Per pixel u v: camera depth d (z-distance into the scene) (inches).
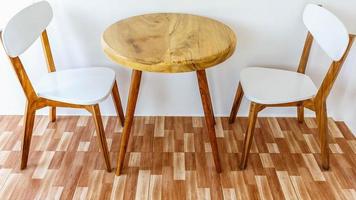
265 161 84.4
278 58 90.0
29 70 91.5
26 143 78.8
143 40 71.4
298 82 81.2
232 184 78.3
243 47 88.5
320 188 77.9
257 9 83.6
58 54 89.5
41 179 78.7
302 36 86.9
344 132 94.1
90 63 91.0
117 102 89.4
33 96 75.0
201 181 78.8
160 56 65.1
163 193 75.9
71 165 82.4
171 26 77.5
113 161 83.9
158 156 85.2
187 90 94.1
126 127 75.9
